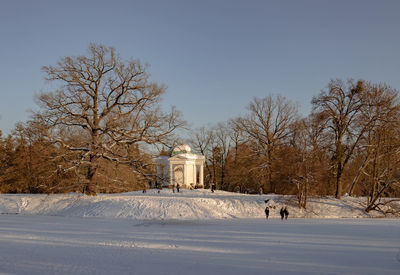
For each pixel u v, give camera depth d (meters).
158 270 14.38
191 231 26.58
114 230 27.22
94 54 41.97
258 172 61.78
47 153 43.19
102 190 55.91
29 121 39.78
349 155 46.72
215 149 82.38
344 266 14.93
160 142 43.25
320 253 17.75
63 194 43.53
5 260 16.36
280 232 25.86
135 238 23.03
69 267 14.94
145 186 48.44
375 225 30.80
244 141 67.75
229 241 21.64
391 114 43.78
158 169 68.06
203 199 41.84
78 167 42.44
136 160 43.38
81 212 38.88
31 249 19.20
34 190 54.97
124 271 14.25
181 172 70.75
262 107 65.38
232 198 44.53
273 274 13.66
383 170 47.00
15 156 57.31
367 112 45.69
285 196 44.56
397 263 15.45
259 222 33.94
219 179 85.88
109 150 42.03
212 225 31.03
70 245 20.44
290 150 51.44
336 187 47.56
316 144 44.44
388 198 48.28
